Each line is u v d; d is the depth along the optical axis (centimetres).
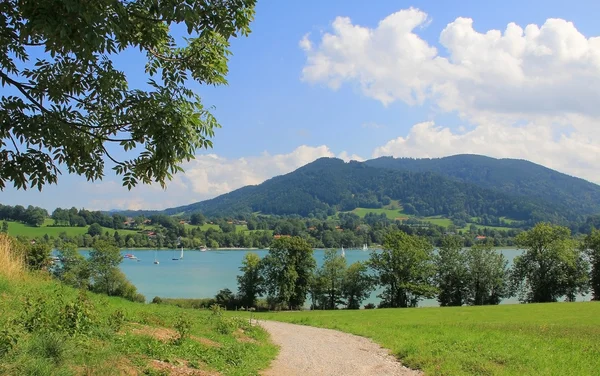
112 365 761
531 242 7131
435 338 1831
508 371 1232
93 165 544
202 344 1276
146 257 14938
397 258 7038
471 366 1295
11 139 476
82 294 1163
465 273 7250
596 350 1576
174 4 439
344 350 1744
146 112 485
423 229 16500
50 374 649
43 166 484
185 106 517
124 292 6619
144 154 507
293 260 7075
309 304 7925
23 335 782
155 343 1054
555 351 1530
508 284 7331
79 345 816
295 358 1533
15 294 1178
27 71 505
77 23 388
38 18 377
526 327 2481
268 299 7144
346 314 4550
